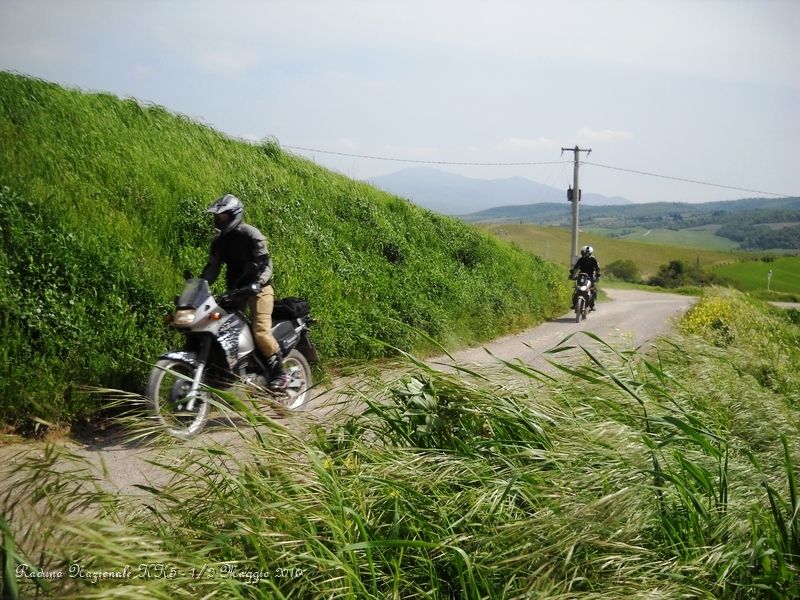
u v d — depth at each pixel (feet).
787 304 202.49
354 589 8.93
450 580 9.87
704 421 17.87
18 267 25.16
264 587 8.75
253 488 10.13
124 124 46.09
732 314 57.88
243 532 8.95
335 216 53.31
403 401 13.64
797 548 10.73
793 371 33.19
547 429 13.24
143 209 35.53
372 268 47.91
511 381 15.33
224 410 11.78
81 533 7.45
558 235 548.31
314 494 10.18
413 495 10.68
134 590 7.39
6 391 19.39
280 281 37.04
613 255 479.82
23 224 27.25
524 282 72.43
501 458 12.03
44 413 19.34
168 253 33.58
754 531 10.43
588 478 11.21
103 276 27.17
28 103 39.50
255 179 49.29
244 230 23.34
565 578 9.14
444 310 47.96
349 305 39.27
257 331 23.36
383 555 9.70
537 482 11.27
